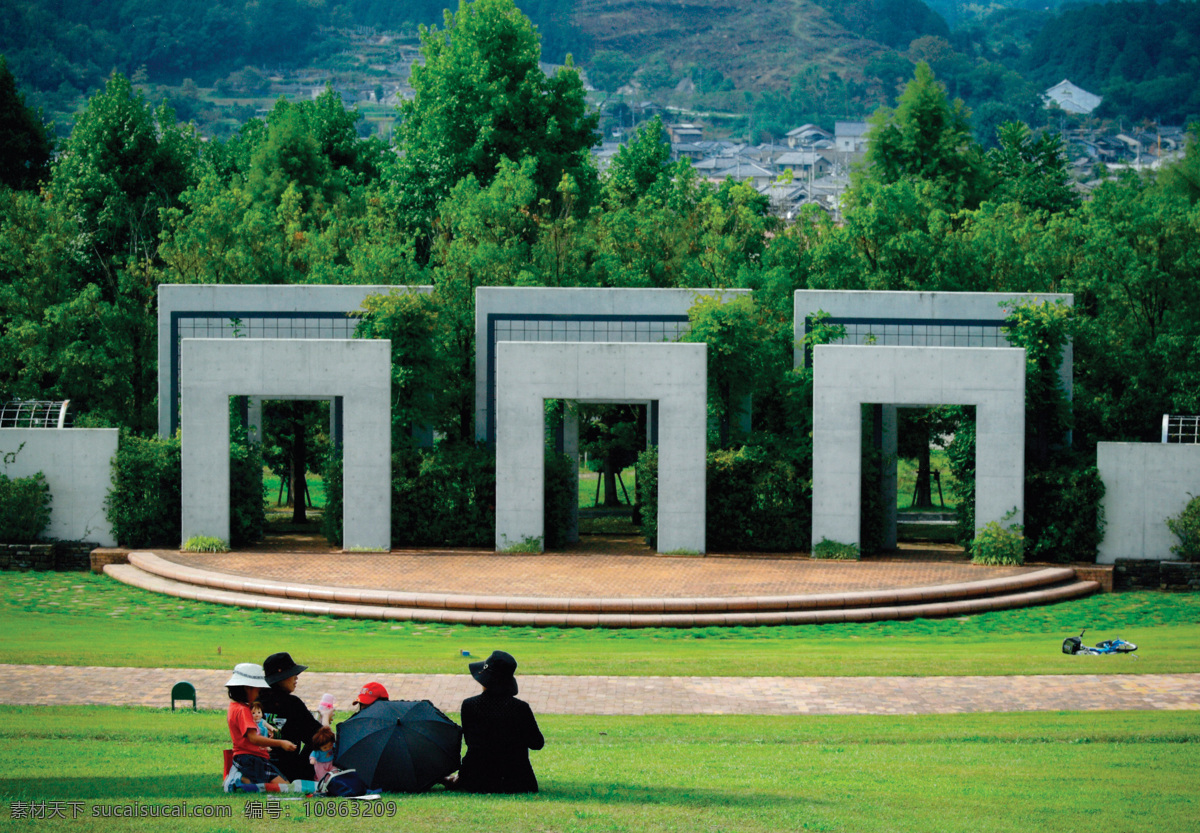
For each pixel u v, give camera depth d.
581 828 9.21
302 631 23.75
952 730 15.21
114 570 29.66
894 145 59.41
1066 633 24.19
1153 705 17.08
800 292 32.97
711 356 32.06
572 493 33.22
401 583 27.19
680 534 31.03
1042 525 30.48
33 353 36.81
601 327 33.59
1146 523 29.98
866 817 9.81
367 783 10.88
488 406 33.69
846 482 30.59
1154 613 26.34
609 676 19.25
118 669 19.06
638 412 41.47
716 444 32.78
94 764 11.87
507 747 11.02
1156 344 37.16
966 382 30.12
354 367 31.00
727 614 25.30
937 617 25.92
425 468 31.86
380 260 39.84
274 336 33.28
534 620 24.92
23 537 30.89
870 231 41.75
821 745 14.26
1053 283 41.12
